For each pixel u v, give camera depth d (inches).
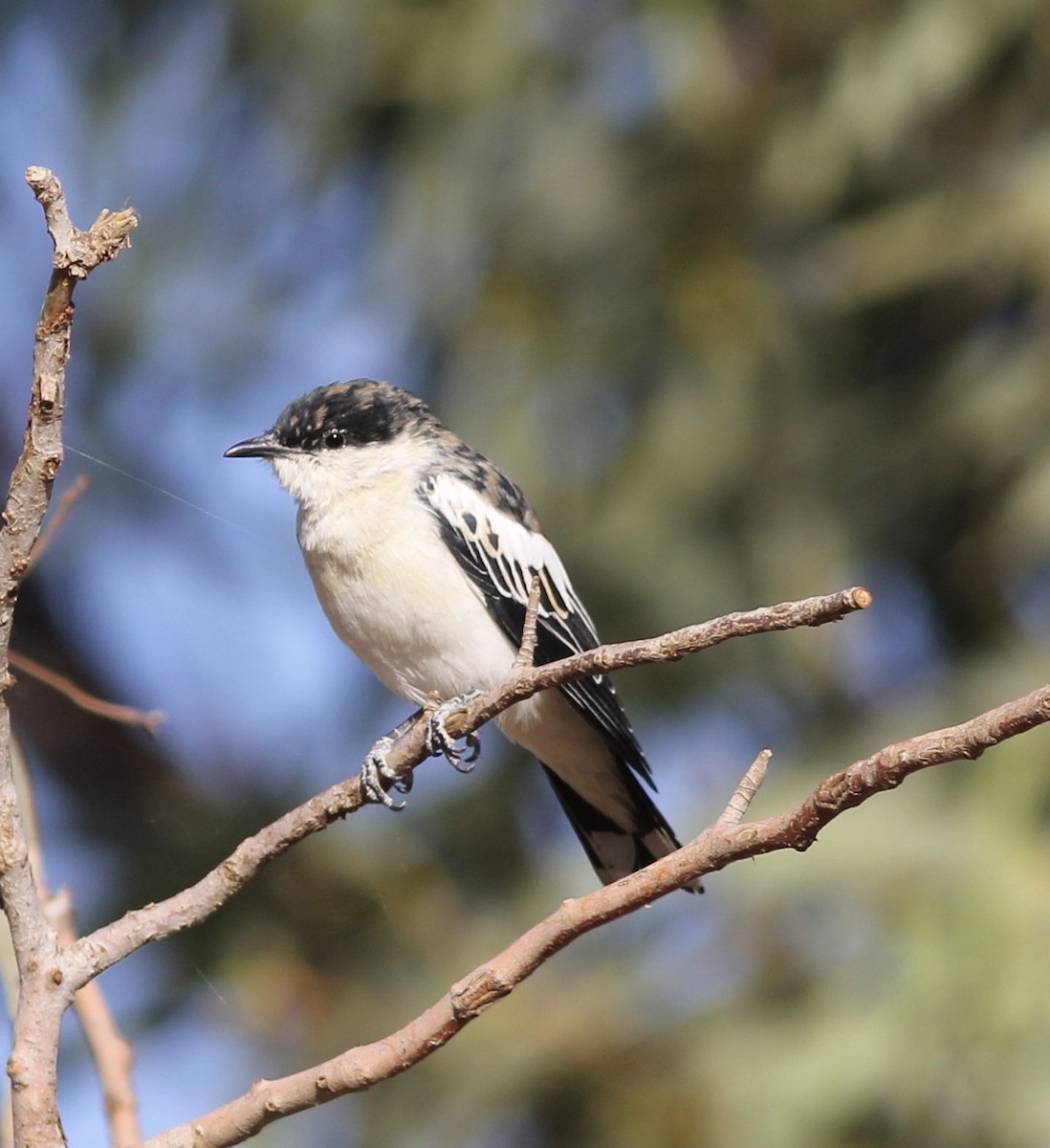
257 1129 181.5
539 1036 443.8
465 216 490.3
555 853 496.1
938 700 453.7
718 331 492.7
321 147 510.3
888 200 487.2
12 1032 192.1
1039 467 442.3
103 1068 215.9
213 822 495.2
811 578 482.3
